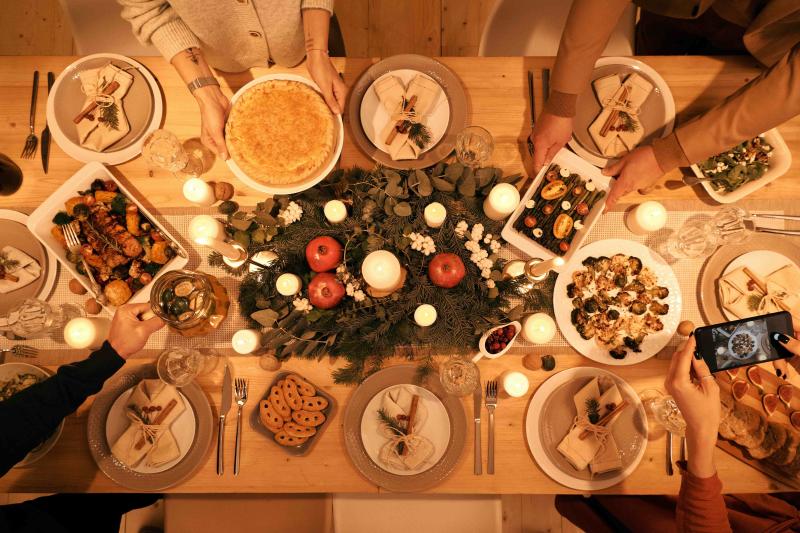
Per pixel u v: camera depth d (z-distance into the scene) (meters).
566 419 1.17
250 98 1.17
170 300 1.07
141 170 1.25
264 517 1.50
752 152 1.19
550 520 2.06
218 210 1.24
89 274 1.13
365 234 1.14
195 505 1.51
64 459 1.16
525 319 1.15
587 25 1.01
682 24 1.45
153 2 1.10
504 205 1.10
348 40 2.36
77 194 1.18
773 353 1.01
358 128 1.24
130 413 1.15
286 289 1.09
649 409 1.18
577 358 1.21
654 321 1.19
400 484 1.14
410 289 1.14
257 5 1.12
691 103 1.26
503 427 1.19
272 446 1.18
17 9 2.40
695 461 1.05
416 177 1.17
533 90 1.27
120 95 1.23
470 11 2.36
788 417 1.15
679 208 1.24
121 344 1.09
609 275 1.21
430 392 1.18
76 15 1.66
